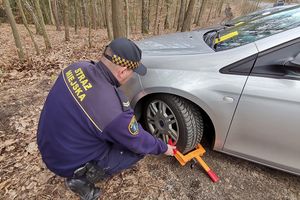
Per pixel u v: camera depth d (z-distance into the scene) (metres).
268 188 1.88
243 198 1.80
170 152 1.73
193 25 17.83
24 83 3.87
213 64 1.72
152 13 16.47
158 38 2.50
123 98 1.19
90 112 1.10
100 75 1.16
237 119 1.70
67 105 1.13
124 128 1.17
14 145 2.32
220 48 1.88
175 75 1.80
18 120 2.71
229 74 1.66
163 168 2.04
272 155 1.73
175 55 1.91
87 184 1.53
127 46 1.14
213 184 1.90
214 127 1.81
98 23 14.77
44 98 3.26
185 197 1.79
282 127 1.57
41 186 1.87
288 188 1.88
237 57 1.65
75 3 11.21
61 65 4.96
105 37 10.12
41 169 2.02
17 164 2.08
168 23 15.77
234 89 1.63
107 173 1.55
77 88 1.14
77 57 5.79
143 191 1.83
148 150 1.46
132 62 1.17
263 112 1.58
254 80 1.59
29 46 7.91
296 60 1.44
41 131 1.26
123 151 1.52
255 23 2.18
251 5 23.31
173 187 1.87
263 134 1.66
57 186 1.87
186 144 1.91
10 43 8.32
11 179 1.93
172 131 1.96
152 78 1.89
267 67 1.57
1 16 14.47
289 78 1.51
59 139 1.20
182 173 2.00
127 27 7.30
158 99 1.95
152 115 2.10
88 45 7.61
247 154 1.83
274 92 1.53
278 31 1.75
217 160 2.13
